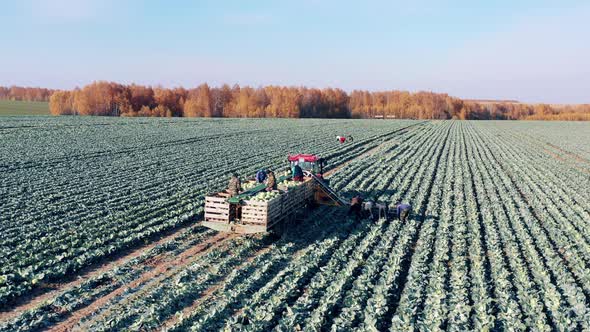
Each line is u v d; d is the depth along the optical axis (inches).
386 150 2065.7
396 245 708.7
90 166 1379.2
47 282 575.2
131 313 486.9
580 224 872.9
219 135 2488.9
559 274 613.9
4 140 1951.3
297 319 475.8
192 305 519.2
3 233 727.1
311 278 592.4
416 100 7657.5
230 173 1333.7
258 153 1787.6
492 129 4101.9
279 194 742.5
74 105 4899.1
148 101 5403.5
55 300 515.5
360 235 769.6
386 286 554.3
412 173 1378.0
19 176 1186.6
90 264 637.3
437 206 986.1
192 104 5300.2
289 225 794.8
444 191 1162.6
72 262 622.2
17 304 520.1
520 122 6018.7
